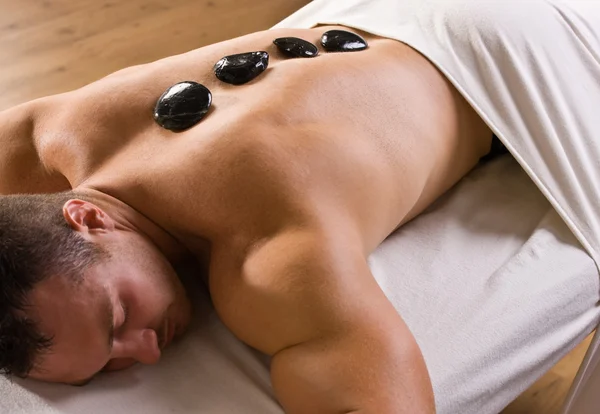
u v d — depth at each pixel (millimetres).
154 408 809
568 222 1005
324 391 751
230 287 833
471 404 881
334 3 1297
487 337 895
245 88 950
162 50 2049
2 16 2215
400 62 1035
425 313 917
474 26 1075
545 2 1130
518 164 1168
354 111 934
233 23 2188
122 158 925
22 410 787
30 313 708
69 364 751
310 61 981
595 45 1126
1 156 1024
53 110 1017
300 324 775
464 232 1040
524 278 955
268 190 829
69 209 792
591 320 1015
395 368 747
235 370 854
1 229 739
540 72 1066
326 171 852
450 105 1050
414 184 955
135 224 874
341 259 791
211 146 865
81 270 743
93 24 2172
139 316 795
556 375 1307
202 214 857
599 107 1102
